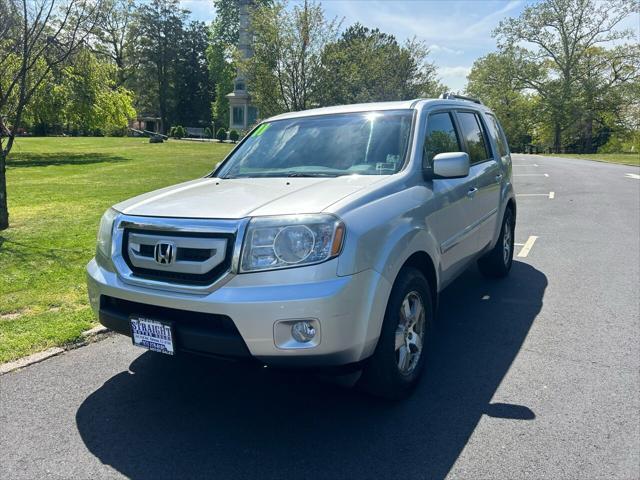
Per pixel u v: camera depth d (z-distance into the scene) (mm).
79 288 5934
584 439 3020
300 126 4648
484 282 6332
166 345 3145
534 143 68250
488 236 5520
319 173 4023
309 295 2795
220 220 2996
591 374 3840
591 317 5031
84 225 9445
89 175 18734
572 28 53250
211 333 2951
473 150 5316
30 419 3389
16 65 10891
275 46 17969
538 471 2750
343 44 19594
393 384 3352
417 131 4145
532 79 56750
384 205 3336
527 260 7355
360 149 4137
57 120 27344
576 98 53656
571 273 6609
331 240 2889
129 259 3314
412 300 3619
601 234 8977
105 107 29172
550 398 3506
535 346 4387
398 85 22094
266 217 2939
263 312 2809
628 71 53438
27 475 2818
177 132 60406
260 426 3271
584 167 25297
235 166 4543
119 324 3363
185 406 3545
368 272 3012
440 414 3354
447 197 4176
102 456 2986
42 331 4730
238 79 58688
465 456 2900
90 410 3498
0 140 9000
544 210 11820
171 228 3104
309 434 3166
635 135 56219
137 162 24766
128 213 3408
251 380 3924
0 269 6598
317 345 2832
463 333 4719
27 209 11227
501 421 3248
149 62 70688
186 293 2998
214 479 2758
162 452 3016
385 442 3057
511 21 56000
